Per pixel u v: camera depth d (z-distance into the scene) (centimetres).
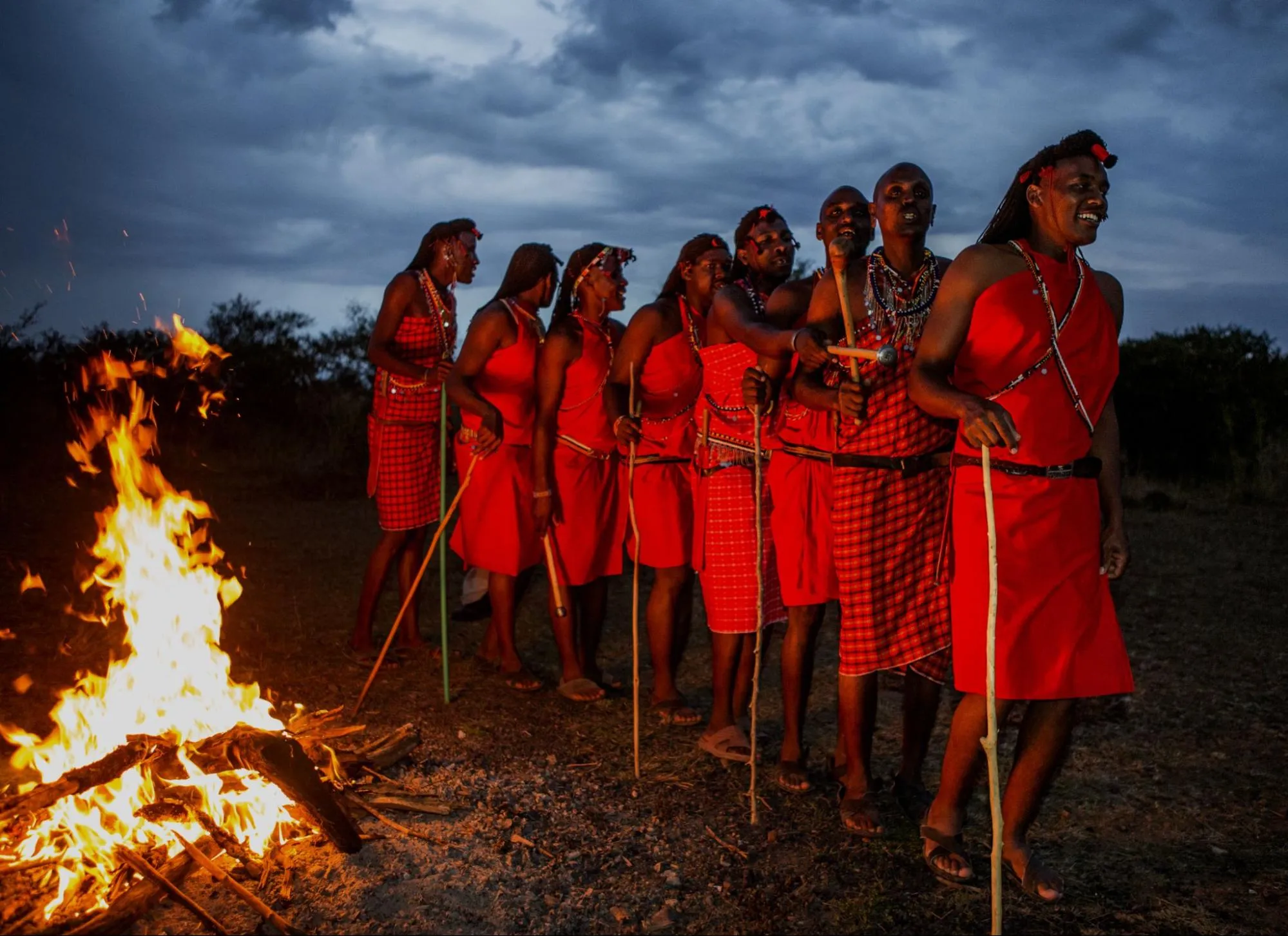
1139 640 567
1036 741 306
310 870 310
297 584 693
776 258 409
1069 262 305
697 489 419
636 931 290
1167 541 841
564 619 483
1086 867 326
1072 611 297
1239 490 1070
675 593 457
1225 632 583
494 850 330
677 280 451
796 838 346
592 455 478
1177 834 348
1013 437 274
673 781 393
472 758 408
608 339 477
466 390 471
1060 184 298
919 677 365
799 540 370
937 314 303
